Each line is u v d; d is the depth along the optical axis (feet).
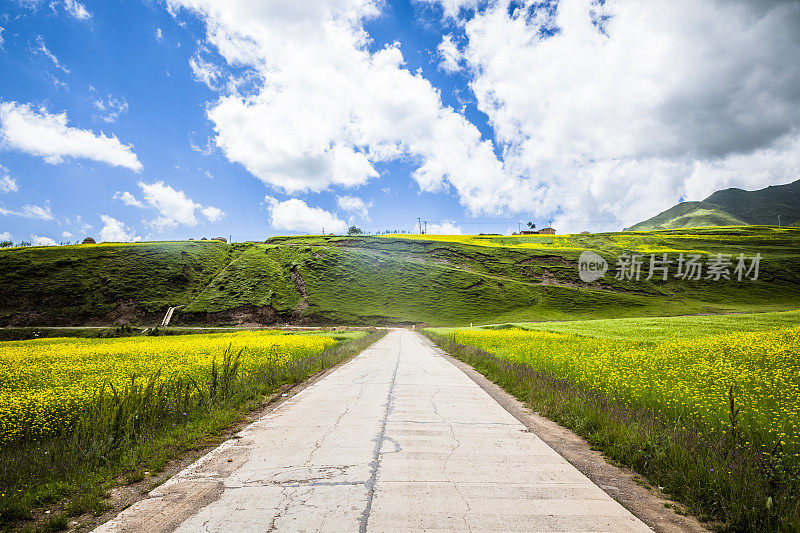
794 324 97.35
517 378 34.53
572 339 79.46
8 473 15.72
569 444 19.45
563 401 25.05
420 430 21.45
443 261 380.17
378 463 16.33
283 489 13.80
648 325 116.06
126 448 18.60
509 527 11.05
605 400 24.23
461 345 73.77
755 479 12.83
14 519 12.57
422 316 268.41
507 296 298.35
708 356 44.93
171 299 275.59
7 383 37.11
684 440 16.28
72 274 282.36
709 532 11.23
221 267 335.88
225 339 103.81
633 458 16.31
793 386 26.61
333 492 13.47
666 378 31.42
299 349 67.00
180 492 13.78
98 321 244.01
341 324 256.73
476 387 35.50
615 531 11.00
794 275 316.81
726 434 17.28
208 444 19.84
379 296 294.66
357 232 591.37
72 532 11.48
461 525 11.14
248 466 16.24
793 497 11.64
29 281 267.80
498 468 15.80
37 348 84.94
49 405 26.55
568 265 370.73
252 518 11.65
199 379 35.68
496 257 388.98
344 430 21.56
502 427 22.13
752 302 277.23
